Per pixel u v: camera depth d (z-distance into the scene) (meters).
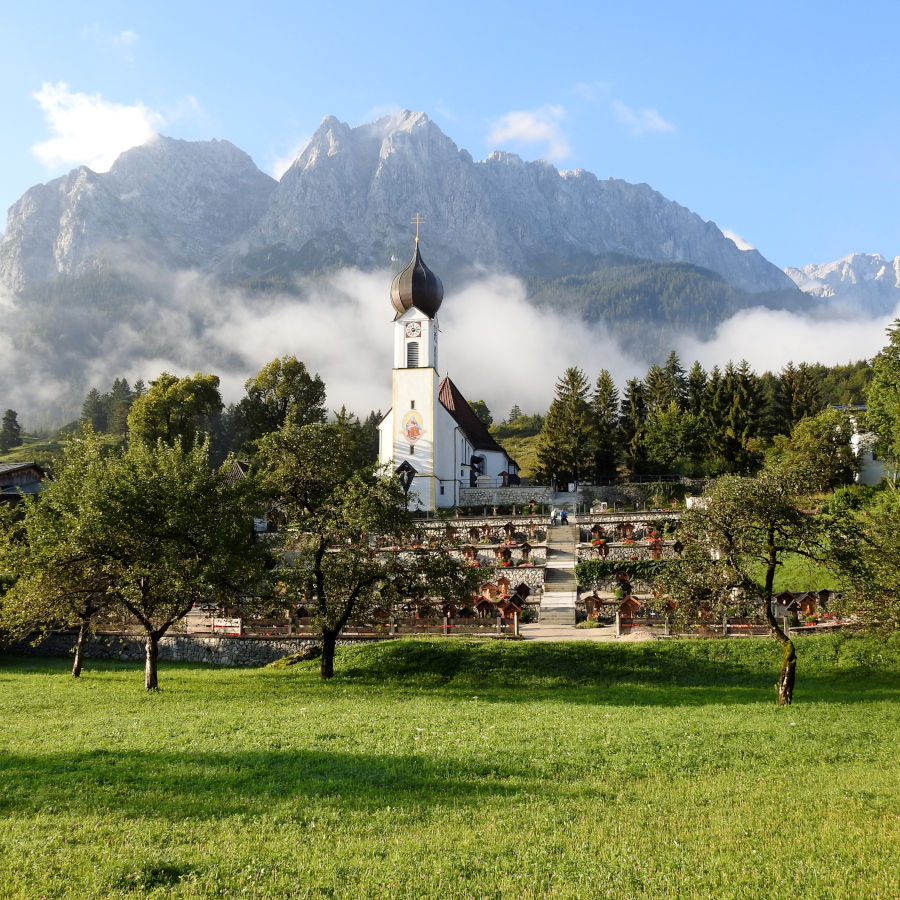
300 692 36.75
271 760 22.28
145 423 97.81
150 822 16.91
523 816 17.61
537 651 42.84
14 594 37.91
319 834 16.36
